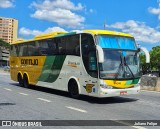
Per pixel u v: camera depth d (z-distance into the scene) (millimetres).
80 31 15586
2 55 163250
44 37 19453
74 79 16000
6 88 21734
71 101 14969
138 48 15367
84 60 15086
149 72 126625
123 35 15133
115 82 14117
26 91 19766
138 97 17688
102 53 13656
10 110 11703
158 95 19547
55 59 17984
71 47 16312
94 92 14297
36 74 20531
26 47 22141
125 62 14625
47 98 16016
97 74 14023
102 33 14523
